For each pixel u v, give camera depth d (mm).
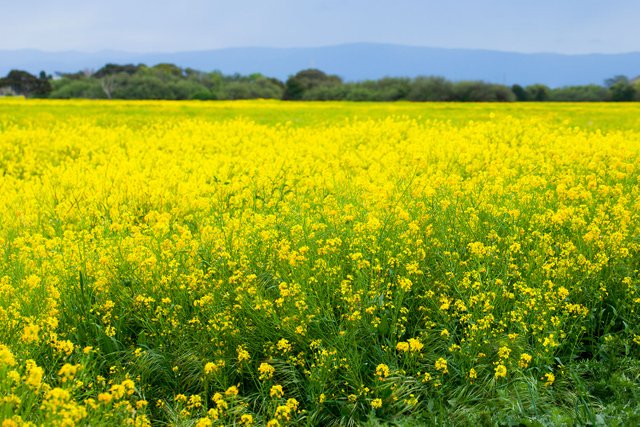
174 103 46000
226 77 121250
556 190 8805
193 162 15070
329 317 5812
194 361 5719
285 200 9477
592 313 5930
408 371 5379
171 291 6562
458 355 5535
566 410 4996
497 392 5105
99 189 11602
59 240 8055
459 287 6254
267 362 5617
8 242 8156
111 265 6883
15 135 21078
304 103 49188
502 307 5992
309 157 14227
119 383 5391
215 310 6074
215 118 29047
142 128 24656
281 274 6570
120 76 102188
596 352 5695
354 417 5070
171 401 5535
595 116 28812
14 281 6742
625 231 6992
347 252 6992
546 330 5578
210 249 7281
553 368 5539
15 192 11789
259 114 32125
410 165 12227
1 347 4766
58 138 20172
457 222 7684
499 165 11000
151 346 6105
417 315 6188
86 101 50094
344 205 8633
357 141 18312
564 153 13211
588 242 6672
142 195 11164
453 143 14891
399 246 6824
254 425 5055
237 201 9477
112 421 4605
